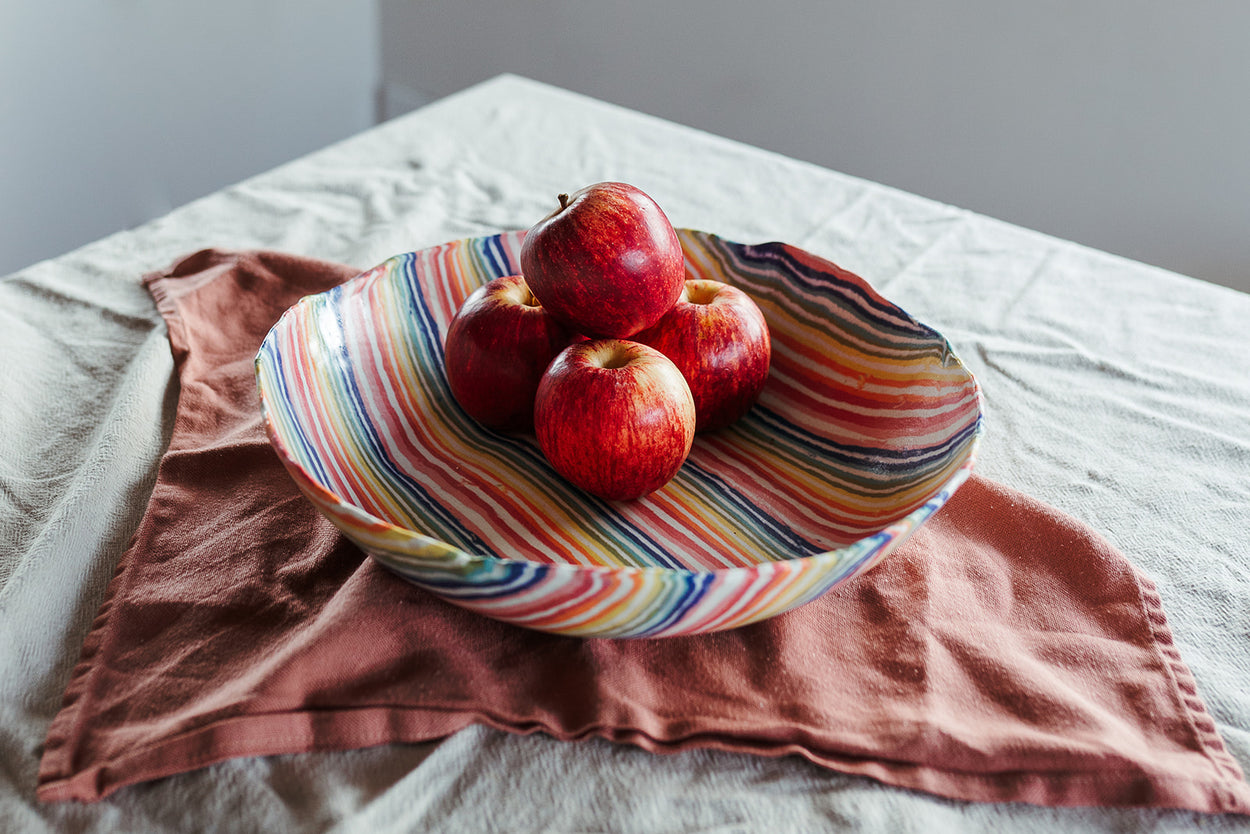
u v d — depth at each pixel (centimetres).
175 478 66
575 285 61
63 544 60
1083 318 92
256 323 86
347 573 59
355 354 68
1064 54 181
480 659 53
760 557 59
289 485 65
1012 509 65
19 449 70
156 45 209
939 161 205
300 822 47
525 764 50
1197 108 173
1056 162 192
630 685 52
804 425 69
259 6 225
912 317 67
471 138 122
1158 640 56
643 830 47
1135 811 48
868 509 62
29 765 48
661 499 63
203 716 49
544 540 59
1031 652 56
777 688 53
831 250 101
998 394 81
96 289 89
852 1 197
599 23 231
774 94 217
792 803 48
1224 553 65
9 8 183
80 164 207
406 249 97
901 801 48
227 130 233
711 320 65
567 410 58
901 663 54
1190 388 82
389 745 50
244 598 57
